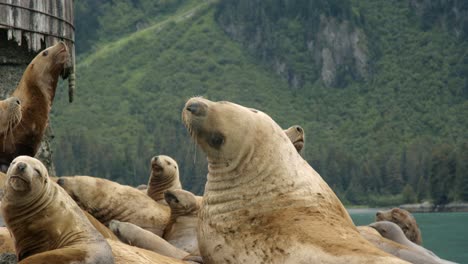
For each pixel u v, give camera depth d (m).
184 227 32.69
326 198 22.34
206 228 22.64
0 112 36.25
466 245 75.56
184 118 23.39
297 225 20.91
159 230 35.31
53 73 39.94
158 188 42.19
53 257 20.16
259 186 22.27
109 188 36.06
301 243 20.22
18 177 22.34
